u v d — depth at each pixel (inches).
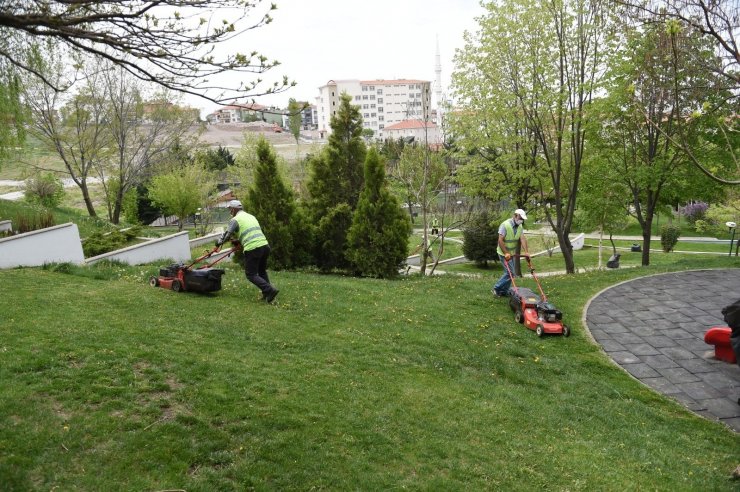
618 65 597.3
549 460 231.5
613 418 285.0
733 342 255.8
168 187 1229.1
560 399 303.7
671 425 282.4
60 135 1030.4
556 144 770.2
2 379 234.7
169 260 608.1
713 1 245.0
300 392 262.5
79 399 227.0
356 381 289.1
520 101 704.4
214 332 333.4
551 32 663.1
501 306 462.9
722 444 265.6
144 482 180.7
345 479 199.0
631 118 652.7
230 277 498.0
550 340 393.7
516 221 470.9
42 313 328.8
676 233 1391.5
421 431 243.8
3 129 695.1
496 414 272.1
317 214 661.9
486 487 205.8
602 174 749.3
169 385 249.6
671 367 350.6
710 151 662.5
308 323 382.3
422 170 852.6
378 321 404.2
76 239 515.2
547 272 1115.3
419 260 1274.6
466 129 834.2
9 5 161.9
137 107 1093.1
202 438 210.8
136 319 337.7
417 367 324.8
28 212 751.7
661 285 522.3
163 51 166.7
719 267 590.2
